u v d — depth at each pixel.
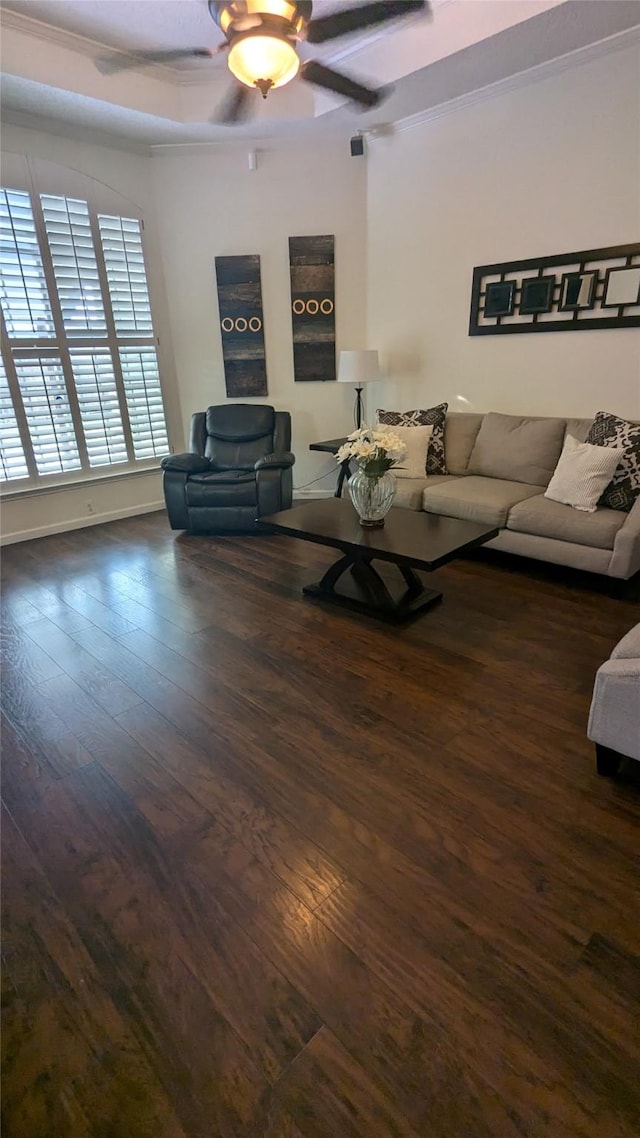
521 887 1.44
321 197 4.51
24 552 4.08
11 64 3.13
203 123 3.94
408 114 3.96
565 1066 1.08
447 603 3.07
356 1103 1.04
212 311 4.83
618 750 1.68
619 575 2.98
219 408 4.77
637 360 3.42
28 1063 1.12
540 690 2.27
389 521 3.04
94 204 4.23
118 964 1.29
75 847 1.61
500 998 1.20
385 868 1.51
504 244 3.84
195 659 2.58
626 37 2.99
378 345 4.80
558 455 3.62
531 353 3.89
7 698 2.33
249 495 4.21
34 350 4.12
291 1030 1.15
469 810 1.69
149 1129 1.02
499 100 3.59
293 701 2.24
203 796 1.78
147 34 3.29
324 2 3.09
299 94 3.86
